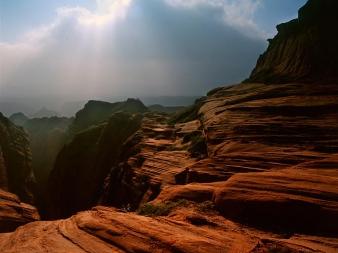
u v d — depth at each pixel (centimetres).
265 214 1018
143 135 4519
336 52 3938
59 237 1061
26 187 7219
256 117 2648
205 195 1373
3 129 7956
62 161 7931
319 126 2119
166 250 808
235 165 1728
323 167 1348
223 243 827
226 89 5103
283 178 1152
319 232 901
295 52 4547
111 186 4222
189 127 3819
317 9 4709
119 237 940
